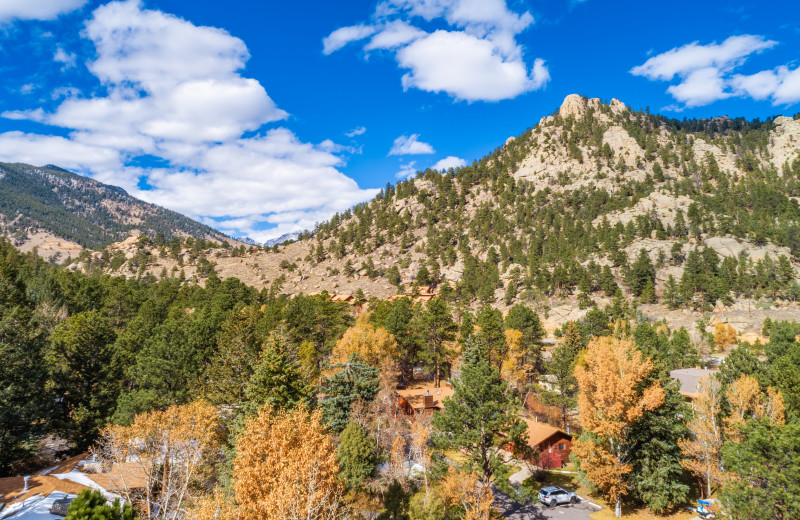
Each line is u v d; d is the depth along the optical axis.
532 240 180.50
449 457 46.12
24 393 36.81
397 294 164.75
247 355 45.50
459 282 160.38
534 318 83.00
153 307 79.06
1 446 33.59
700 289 143.75
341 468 33.03
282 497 16.06
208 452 31.39
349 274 194.00
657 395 34.41
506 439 33.59
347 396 44.41
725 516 24.78
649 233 172.75
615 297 128.38
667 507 36.66
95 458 31.31
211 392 44.34
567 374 61.34
